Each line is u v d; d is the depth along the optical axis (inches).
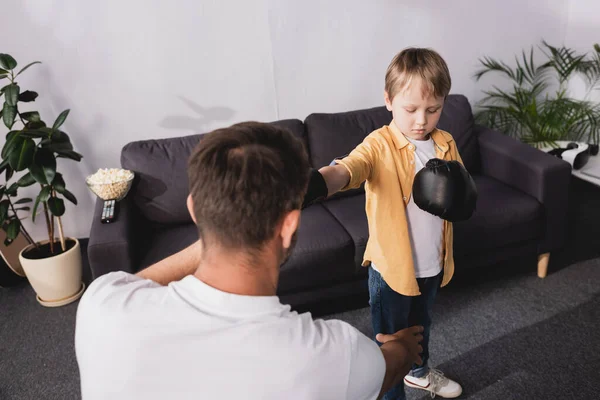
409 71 48.0
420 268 55.1
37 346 83.4
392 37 110.7
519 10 119.3
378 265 53.9
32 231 108.0
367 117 100.3
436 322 83.8
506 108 122.0
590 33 121.0
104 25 95.2
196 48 100.5
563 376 70.7
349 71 110.6
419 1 109.3
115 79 99.6
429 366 74.5
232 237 23.3
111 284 27.1
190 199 25.0
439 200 42.9
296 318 24.4
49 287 91.9
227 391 22.1
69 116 100.4
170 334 23.0
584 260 98.6
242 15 100.1
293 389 22.3
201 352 22.5
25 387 75.0
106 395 22.8
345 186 44.4
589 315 82.7
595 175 118.6
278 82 107.2
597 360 73.1
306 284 80.2
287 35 103.8
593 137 124.3
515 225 87.6
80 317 25.9
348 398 23.6
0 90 81.6
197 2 97.2
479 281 94.3
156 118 104.4
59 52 95.6
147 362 22.6
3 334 86.8
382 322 58.2
